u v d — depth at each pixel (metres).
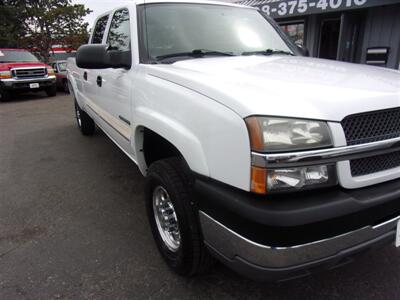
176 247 2.29
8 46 19.52
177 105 1.96
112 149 5.34
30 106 10.77
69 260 2.51
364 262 2.43
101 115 3.81
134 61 2.66
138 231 2.90
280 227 1.43
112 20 3.54
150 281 2.28
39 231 2.93
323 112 1.53
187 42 2.78
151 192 2.43
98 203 3.45
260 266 1.54
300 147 1.48
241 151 1.52
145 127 2.46
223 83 1.80
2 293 2.18
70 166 4.59
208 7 3.17
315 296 2.13
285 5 8.88
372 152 1.61
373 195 1.61
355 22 9.15
